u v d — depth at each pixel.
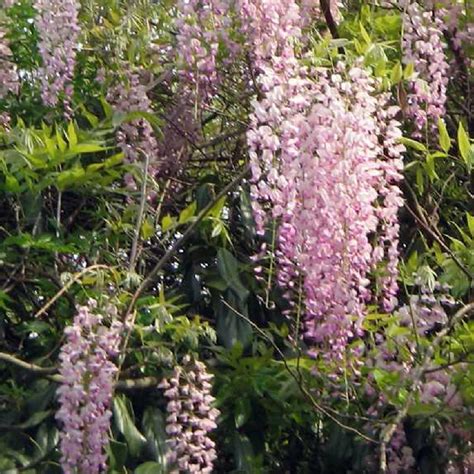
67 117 3.20
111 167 2.96
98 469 2.56
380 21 3.26
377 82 2.85
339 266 2.63
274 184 2.63
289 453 3.07
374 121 2.74
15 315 2.99
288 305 3.01
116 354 2.63
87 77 3.29
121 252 3.02
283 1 2.92
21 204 3.01
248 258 3.06
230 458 2.99
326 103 2.68
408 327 2.78
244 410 2.91
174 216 3.15
